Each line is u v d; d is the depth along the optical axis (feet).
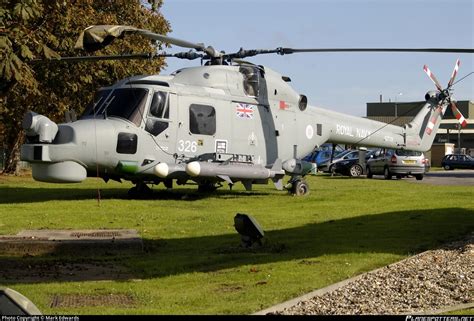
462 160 216.33
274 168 70.03
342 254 35.86
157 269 34.30
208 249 39.86
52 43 84.33
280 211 57.00
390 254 35.58
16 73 55.72
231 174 65.87
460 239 40.45
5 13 58.65
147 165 62.90
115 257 38.42
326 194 72.79
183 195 71.31
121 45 108.06
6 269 34.86
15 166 129.70
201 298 27.17
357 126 83.71
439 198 66.33
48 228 47.06
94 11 102.73
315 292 27.58
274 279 30.19
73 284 30.58
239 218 39.19
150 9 119.34
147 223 49.90
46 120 58.23
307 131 76.64
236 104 69.21
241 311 24.84
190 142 65.41
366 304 25.90
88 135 59.47
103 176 63.87
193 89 66.28
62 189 81.00
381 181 107.24
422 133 92.22
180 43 63.41
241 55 67.77
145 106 62.69
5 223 49.16
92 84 108.37
